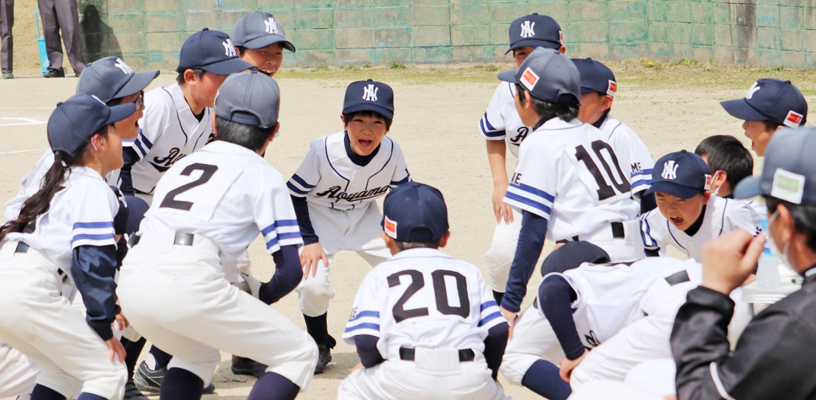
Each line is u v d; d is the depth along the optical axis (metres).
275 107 13.50
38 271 12.51
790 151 7.51
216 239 12.60
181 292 12.10
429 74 85.56
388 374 11.70
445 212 12.96
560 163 14.02
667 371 10.41
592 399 9.28
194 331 12.30
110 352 12.91
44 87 77.81
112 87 14.79
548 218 14.05
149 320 12.31
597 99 16.28
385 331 11.83
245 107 13.25
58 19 85.69
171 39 91.06
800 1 72.69
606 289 12.66
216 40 17.14
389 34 92.00
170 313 12.12
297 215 17.47
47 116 60.19
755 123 16.70
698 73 77.06
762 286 10.09
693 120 52.53
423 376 11.48
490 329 12.18
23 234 12.69
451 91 72.81
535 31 19.00
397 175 18.48
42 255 12.67
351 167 17.61
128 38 90.94
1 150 46.50
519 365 13.49
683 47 85.00
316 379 17.45
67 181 12.79
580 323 12.98
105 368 12.80
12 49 87.75
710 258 8.30
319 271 17.47
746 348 7.52
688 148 42.47
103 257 12.50
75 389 13.48
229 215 12.70
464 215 31.69
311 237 17.36
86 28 90.75
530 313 13.77
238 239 12.89
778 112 16.30
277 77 85.38
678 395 8.08
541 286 12.65
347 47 92.62
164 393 13.22
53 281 12.70
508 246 18.53
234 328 12.43
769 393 7.42
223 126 13.38
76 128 12.77
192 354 13.20
